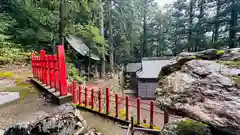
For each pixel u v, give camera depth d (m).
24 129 1.51
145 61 13.13
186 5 16.20
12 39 7.61
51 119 1.56
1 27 6.83
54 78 2.72
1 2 7.68
